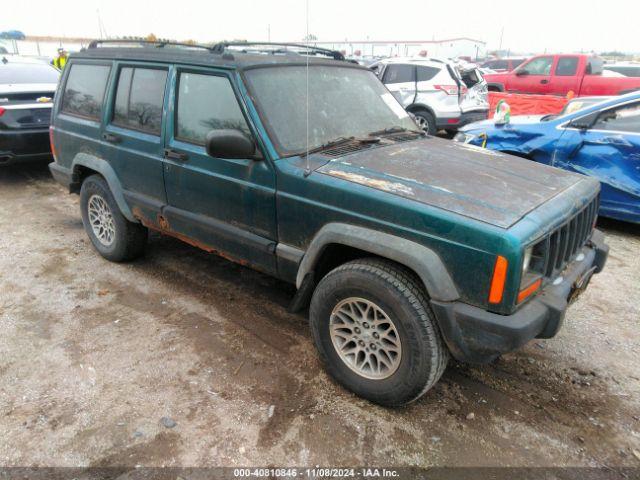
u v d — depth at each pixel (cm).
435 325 253
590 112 566
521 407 289
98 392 294
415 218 250
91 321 370
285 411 281
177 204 371
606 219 625
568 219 268
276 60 343
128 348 338
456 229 238
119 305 394
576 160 572
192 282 435
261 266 332
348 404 288
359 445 259
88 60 448
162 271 454
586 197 298
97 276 443
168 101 362
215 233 346
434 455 254
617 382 312
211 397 292
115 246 452
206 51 360
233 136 289
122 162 406
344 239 269
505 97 1098
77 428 267
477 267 235
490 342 238
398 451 255
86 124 440
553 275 268
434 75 1097
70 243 516
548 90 1434
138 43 412
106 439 260
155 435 263
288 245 308
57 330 357
